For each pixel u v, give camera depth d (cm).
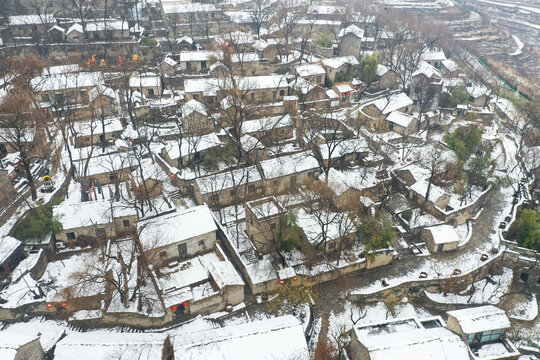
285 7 16325
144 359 4581
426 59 14600
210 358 4484
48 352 4975
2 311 5366
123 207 6631
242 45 12306
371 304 6234
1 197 6919
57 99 9612
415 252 6962
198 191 7219
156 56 12419
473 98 12612
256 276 5956
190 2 15112
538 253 7069
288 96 10475
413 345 4488
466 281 6612
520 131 11506
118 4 14725
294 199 7319
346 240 6638
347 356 5234
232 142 8406
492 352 4816
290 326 4791
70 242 6481
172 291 5722
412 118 10131
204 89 10181
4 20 12694
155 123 9900
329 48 13575
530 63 19238
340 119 10281
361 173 8338
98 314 5475
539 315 6444
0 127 7606
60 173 8038
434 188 7650
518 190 8181
